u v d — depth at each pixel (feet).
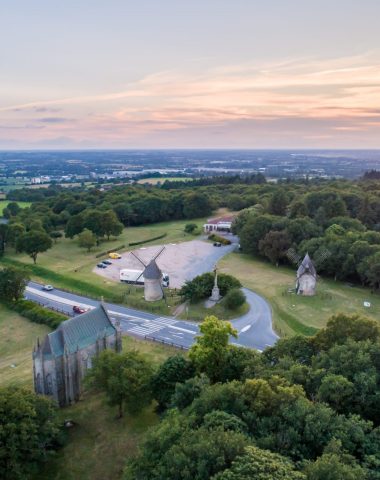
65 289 469.98
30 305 403.34
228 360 243.19
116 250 626.64
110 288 463.42
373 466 146.61
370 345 209.36
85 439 227.40
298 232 547.49
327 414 164.35
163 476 145.18
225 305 385.50
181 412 198.59
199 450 142.72
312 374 201.77
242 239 581.53
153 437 172.14
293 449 152.15
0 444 190.49
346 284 474.08
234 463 131.34
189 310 392.47
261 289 448.65
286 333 346.54
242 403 176.45
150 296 420.36
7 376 290.56
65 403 258.16
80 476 203.82
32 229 646.33
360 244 468.75
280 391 176.65
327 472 129.49
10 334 362.33
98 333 278.26
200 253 603.67
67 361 254.27
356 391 185.16
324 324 358.84
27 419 197.88
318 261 482.28
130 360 240.32
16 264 573.33
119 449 218.79
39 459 203.21
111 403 233.35
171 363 243.60
